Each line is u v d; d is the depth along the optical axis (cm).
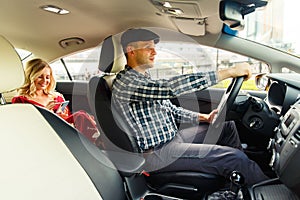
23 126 94
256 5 146
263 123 176
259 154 206
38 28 216
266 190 170
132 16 193
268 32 208
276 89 190
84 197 102
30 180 88
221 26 194
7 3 172
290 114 148
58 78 301
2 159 86
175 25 194
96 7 178
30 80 222
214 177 171
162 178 175
